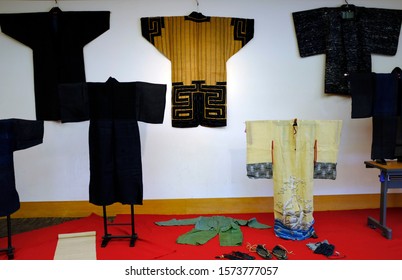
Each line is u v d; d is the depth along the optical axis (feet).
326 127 9.25
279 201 9.49
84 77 11.21
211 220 10.70
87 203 11.65
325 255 8.36
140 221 10.98
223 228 10.07
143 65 11.27
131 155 8.75
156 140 11.49
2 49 11.22
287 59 11.39
